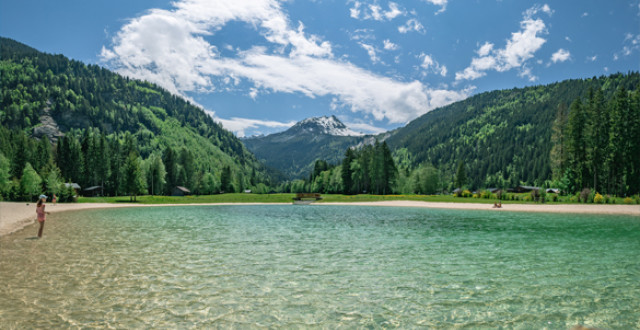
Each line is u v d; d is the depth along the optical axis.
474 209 56.56
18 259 15.29
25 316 8.62
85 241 20.75
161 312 9.16
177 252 17.47
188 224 31.92
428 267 14.62
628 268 14.59
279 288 11.47
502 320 8.97
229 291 11.07
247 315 9.08
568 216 42.25
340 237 23.52
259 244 20.28
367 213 48.00
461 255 17.23
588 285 12.08
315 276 13.05
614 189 78.00
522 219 38.09
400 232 26.34
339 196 92.94
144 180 126.50
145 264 14.66
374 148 122.94
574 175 80.81
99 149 127.06
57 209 52.06
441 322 8.80
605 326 8.64
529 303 10.24
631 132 75.88
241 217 40.66
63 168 122.12
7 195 79.88
